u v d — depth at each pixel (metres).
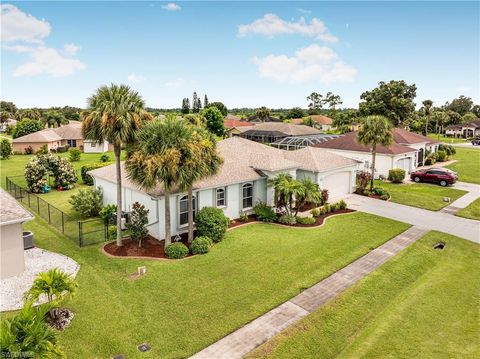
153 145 16.31
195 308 13.13
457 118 112.00
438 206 28.17
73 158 52.28
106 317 12.45
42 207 27.05
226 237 20.52
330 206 26.09
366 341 11.53
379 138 31.06
